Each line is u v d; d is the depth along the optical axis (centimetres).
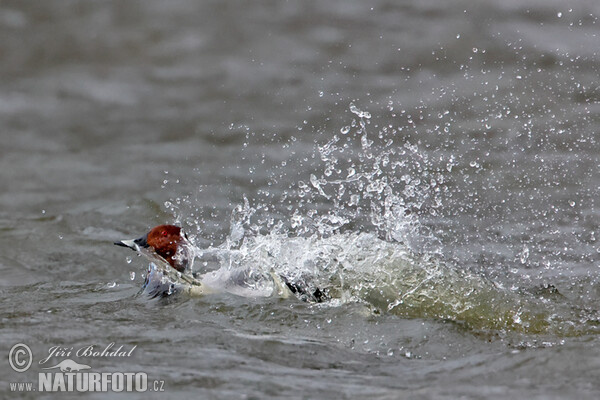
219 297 2069
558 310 1969
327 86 4294
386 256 2064
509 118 3706
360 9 5131
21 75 4725
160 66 4738
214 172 3388
